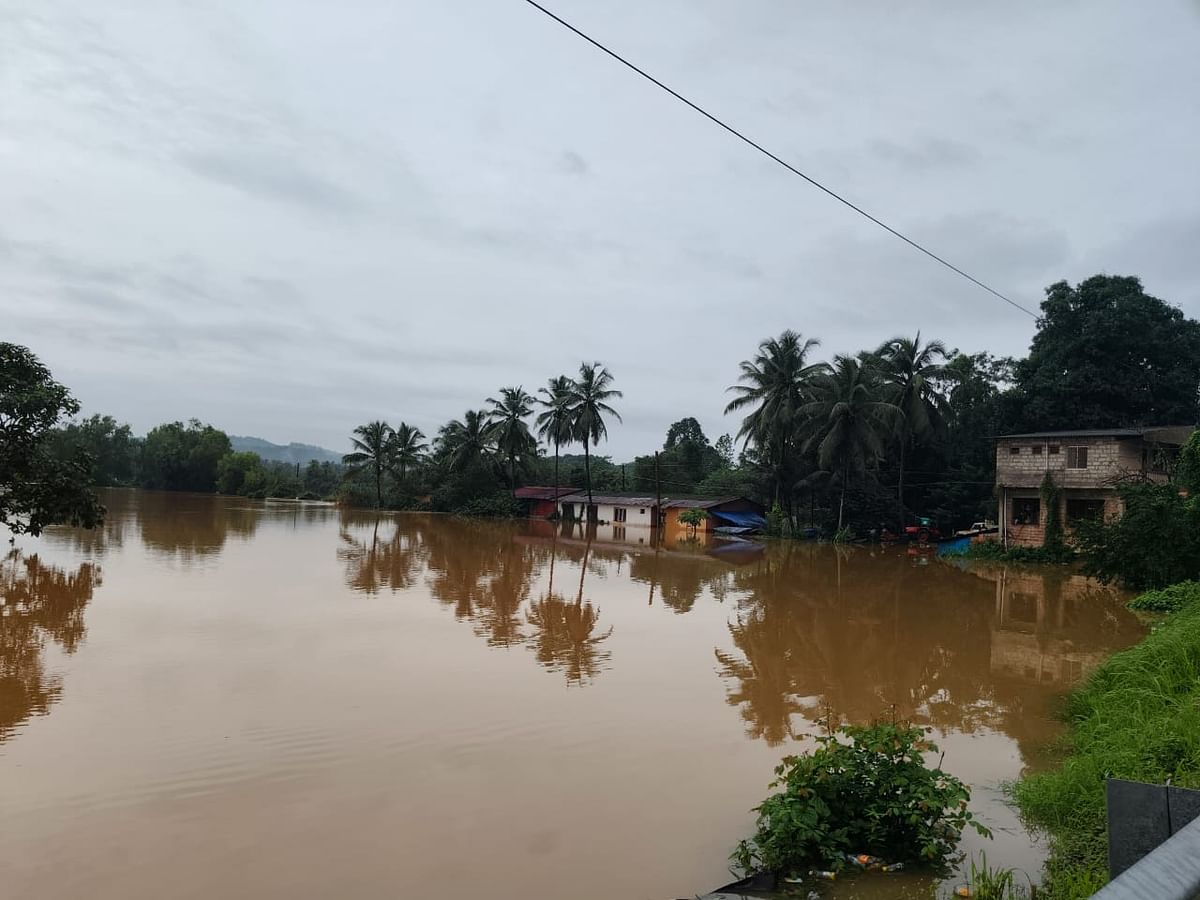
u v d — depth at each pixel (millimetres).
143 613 17812
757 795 8664
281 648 14891
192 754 9461
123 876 6645
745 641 17578
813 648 17031
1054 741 10680
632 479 77688
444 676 13375
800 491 51562
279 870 6812
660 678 13867
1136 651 12336
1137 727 8906
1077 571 32781
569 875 6812
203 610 18359
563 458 96312
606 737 10539
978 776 9180
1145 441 35156
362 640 15828
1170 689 10148
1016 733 11102
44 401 23234
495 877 6758
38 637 15227
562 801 8406
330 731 10422
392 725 10742
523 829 7707
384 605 19984
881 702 12781
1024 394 46219
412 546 36781
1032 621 20766
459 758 9602
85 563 25844
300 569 26344
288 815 7902
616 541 46094
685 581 27875
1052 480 36250
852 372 43719
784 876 6512
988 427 48594
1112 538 24641
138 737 9992
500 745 10094
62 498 23812
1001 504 38719
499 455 73562
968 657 16391
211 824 7664
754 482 56938
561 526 59938
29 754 9336
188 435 107000
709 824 7891
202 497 89375
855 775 7270
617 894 6500
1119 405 43906
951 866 6652
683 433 87188
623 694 12711
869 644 17594
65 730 10172
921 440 47031
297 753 9594
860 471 47312
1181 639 11820
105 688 12039
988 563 35812
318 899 6359
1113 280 45469
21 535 33812
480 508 67188
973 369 53312
